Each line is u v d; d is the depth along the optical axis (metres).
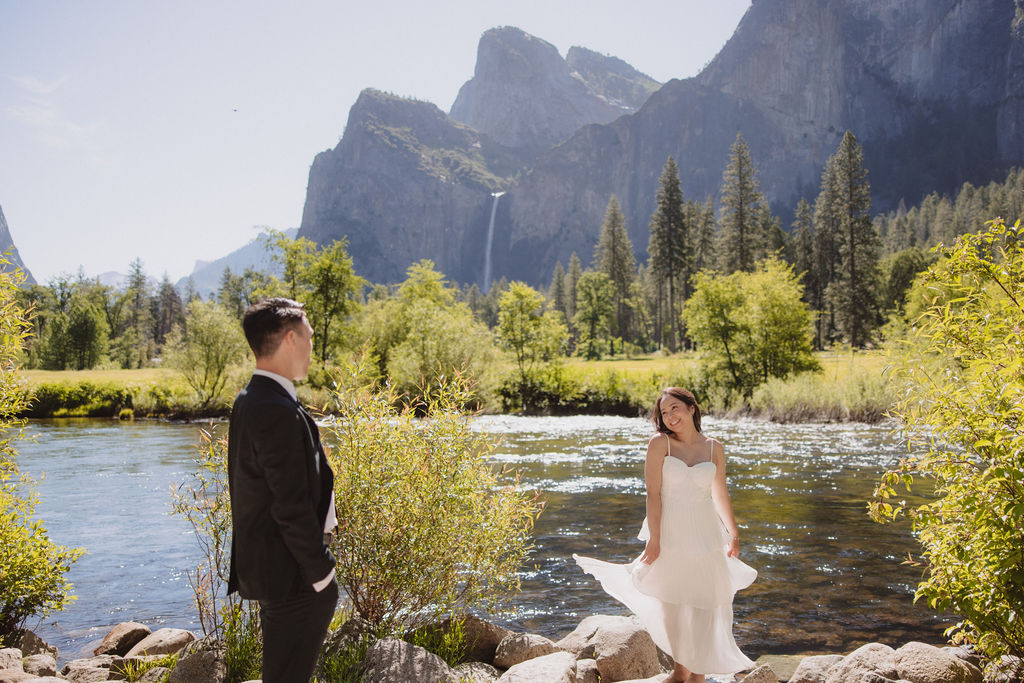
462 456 5.72
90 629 7.30
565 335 39.41
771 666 5.69
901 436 5.05
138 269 119.88
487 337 34.69
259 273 50.22
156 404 37.25
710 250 90.06
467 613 5.97
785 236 96.25
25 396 6.43
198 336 36.47
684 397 4.75
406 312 40.03
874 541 9.97
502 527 5.90
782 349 32.62
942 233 115.38
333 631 5.35
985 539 4.21
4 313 6.14
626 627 5.69
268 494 2.88
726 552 4.80
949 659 4.69
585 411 36.00
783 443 21.48
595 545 10.06
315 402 27.45
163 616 7.65
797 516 11.62
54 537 11.16
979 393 4.42
